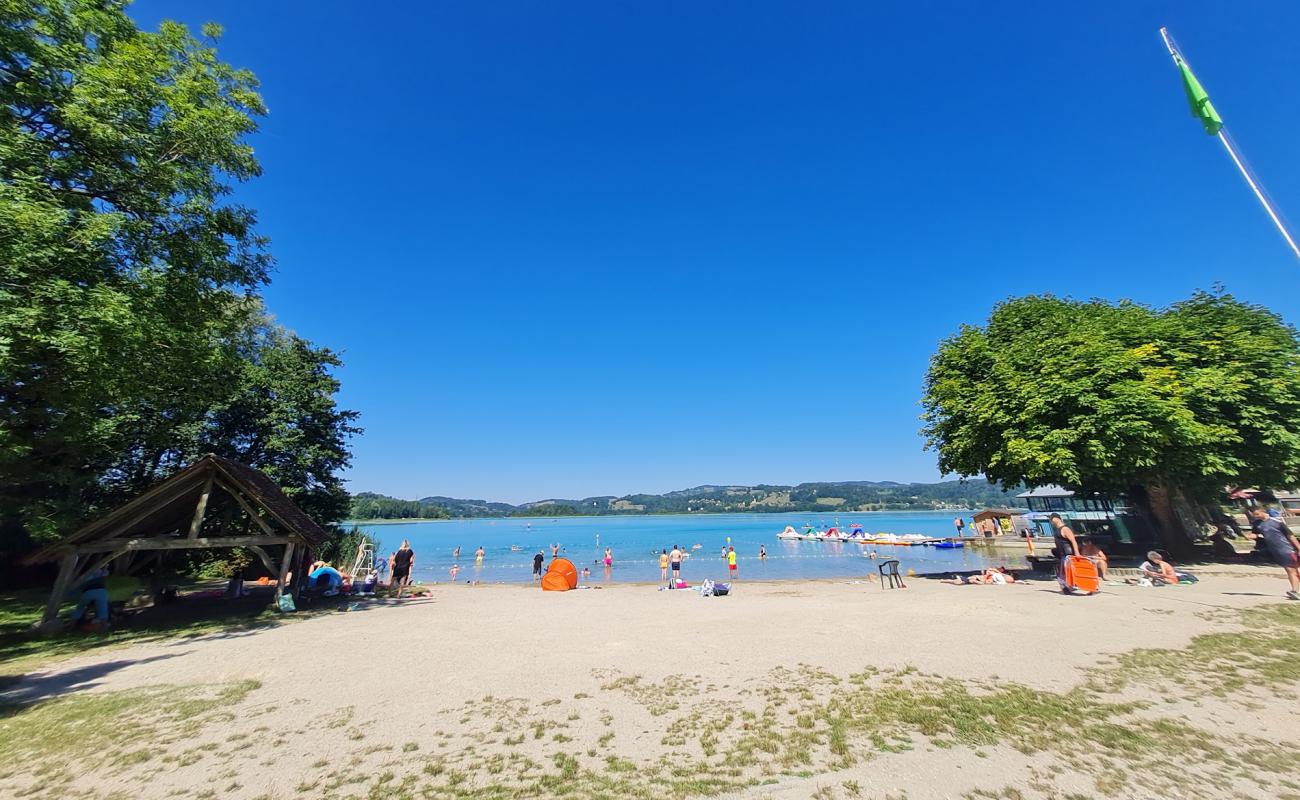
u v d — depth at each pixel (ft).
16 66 40.63
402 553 76.18
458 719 22.89
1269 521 44.11
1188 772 16.16
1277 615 36.73
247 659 34.68
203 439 92.07
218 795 16.62
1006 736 19.21
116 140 42.70
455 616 52.44
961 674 26.76
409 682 28.66
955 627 38.29
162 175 45.96
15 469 51.11
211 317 52.11
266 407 98.63
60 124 42.91
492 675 29.73
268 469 93.35
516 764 18.29
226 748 20.17
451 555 207.10
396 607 60.13
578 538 320.70
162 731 22.02
